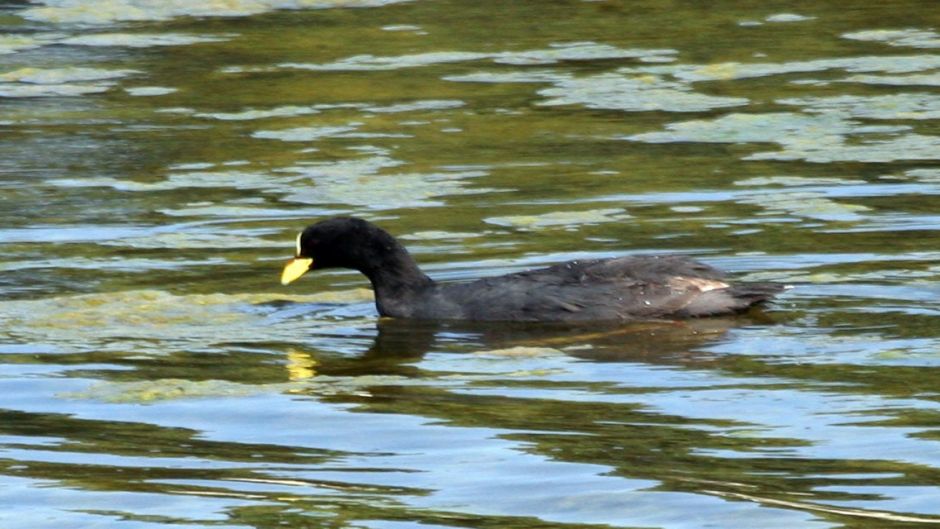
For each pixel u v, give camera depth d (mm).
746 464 10883
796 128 22625
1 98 25844
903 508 10039
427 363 13578
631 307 14570
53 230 18453
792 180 19812
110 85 26578
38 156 22188
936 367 12820
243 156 21906
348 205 19281
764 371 12922
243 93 25781
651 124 23125
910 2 31688
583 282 14852
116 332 14664
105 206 19531
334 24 30906
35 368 13586
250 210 19203
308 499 10570
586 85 25594
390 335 14516
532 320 14727
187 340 14414
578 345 13922
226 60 28172
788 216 18125
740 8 31641
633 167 20766
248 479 10977
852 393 12250
